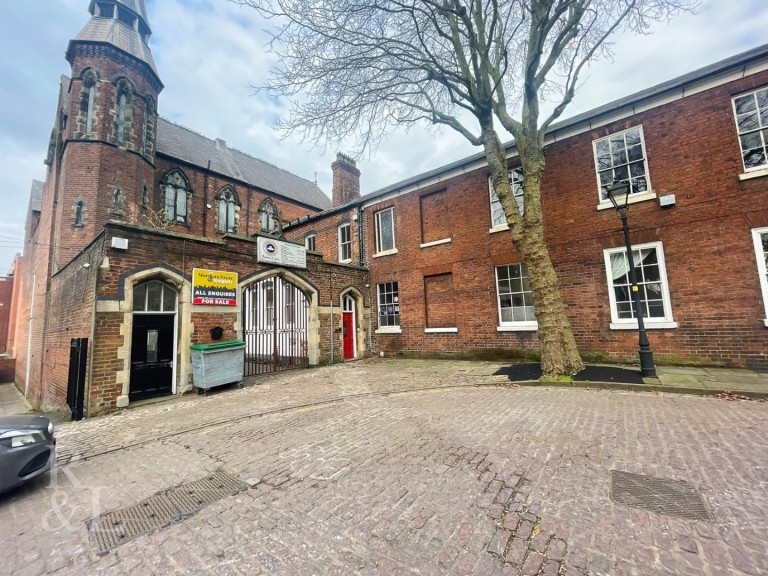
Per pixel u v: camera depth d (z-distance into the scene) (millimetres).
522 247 8906
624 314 9641
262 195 29906
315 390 8648
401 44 9875
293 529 2879
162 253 8773
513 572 2266
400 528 2805
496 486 3402
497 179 9273
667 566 2262
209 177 26188
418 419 5773
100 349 7570
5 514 3320
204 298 9484
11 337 32688
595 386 7512
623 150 9961
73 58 17953
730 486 3203
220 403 7750
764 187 8062
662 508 2910
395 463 4051
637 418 5273
